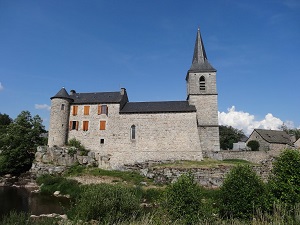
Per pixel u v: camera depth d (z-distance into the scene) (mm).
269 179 14633
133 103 39844
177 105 37656
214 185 26469
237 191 12617
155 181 27484
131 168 32031
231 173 13805
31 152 38094
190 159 33719
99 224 11250
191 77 38344
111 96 39719
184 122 35094
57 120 36844
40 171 32219
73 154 34156
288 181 12656
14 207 19781
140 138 35375
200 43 41500
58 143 36281
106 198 12477
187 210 10703
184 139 34469
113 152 35500
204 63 39594
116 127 36438
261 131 46531
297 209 10156
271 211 12016
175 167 29250
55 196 24578
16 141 35688
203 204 11234
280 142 43219
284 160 13852
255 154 34531
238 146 50250
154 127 35500
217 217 11203
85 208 12328
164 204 11023
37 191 26750
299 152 14258
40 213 18266
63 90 38969
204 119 36625
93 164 34469
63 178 29062
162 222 9977
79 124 37688
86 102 38312
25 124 39250
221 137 57750
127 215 12148
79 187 25547
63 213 18391
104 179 28281
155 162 32875
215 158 34688
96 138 36656
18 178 32500
